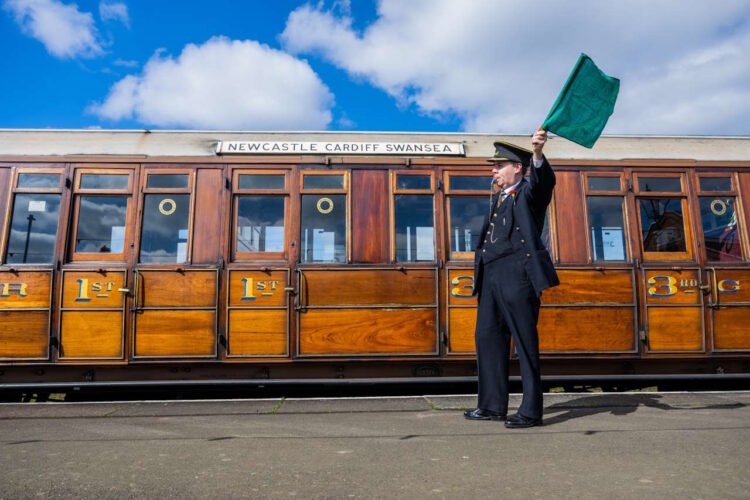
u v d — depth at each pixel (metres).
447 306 7.39
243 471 2.78
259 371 7.34
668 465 2.81
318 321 7.29
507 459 2.97
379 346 7.28
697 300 7.62
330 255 7.45
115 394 7.95
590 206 7.76
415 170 7.68
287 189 7.58
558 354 7.37
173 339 7.21
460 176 7.72
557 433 3.72
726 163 8.00
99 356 7.16
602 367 7.58
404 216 7.59
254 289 7.32
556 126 4.15
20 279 7.24
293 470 2.79
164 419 4.90
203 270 7.34
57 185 7.48
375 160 7.68
